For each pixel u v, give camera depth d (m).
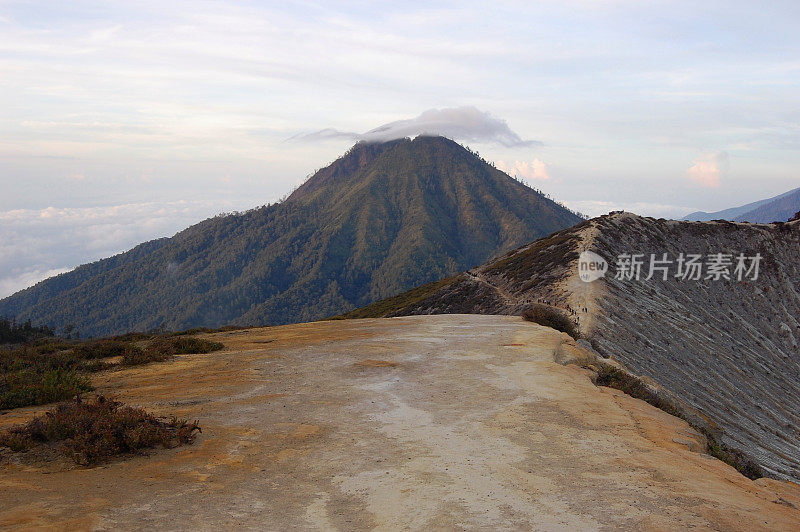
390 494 7.04
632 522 5.98
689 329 61.47
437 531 5.86
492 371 15.58
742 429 44.69
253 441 9.45
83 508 6.32
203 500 6.82
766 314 82.19
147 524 5.98
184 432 9.46
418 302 93.62
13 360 19.66
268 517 6.33
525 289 69.38
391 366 16.64
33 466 8.11
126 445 8.79
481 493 6.98
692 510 6.34
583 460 8.29
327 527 6.04
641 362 45.09
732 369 57.16
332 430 10.15
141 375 16.39
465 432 9.94
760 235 101.94
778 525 6.08
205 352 21.00
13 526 5.61
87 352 21.28
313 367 16.78
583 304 53.81
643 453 8.72
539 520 6.10
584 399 12.40
